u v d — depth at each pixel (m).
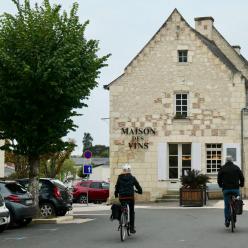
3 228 17.12
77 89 20.78
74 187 39.97
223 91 34.34
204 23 41.72
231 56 41.44
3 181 18.97
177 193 33.97
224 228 16.97
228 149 34.03
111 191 34.34
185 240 14.06
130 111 34.66
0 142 38.22
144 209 27.36
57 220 20.47
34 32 20.42
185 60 34.78
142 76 34.75
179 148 34.50
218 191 33.84
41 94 20.72
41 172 53.59
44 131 21.47
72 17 21.52
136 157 34.38
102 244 13.57
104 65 22.03
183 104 34.62
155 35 34.94
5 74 20.50
